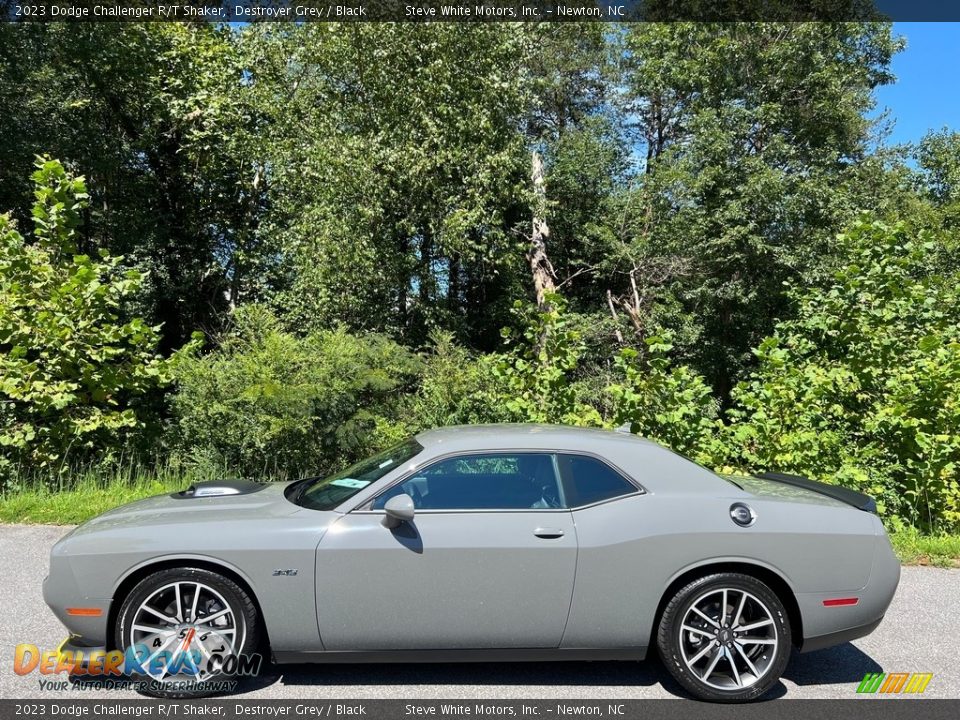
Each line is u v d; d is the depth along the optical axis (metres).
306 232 18.09
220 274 24.77
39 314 9.35
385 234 18.16
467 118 18.14
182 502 4.50
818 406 8.94
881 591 4.19
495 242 19.19
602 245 22.89
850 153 22.75
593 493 4.17
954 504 8.42
